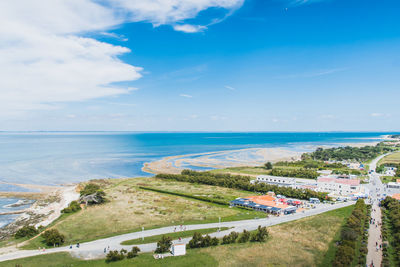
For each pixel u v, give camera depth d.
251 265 79.06
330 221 116.75
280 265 78.88
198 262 81.19
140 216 127.12
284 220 120.44
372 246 90.00
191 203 149.88
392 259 79.94
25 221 130.75
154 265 79.69
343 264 75.50
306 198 156.12
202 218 124.19
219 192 175.88
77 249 92.25
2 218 136.62
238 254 86.50
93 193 151.75
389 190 177.50
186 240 98.50
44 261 82.50
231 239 97.25
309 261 81.06
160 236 102.69
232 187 188.62
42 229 114.62
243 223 117.12
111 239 100.62
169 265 79.56
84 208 142.75
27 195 180.12
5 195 180.00
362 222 112.56
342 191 170.00
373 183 199.50
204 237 95.06
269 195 162.75
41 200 168.62
